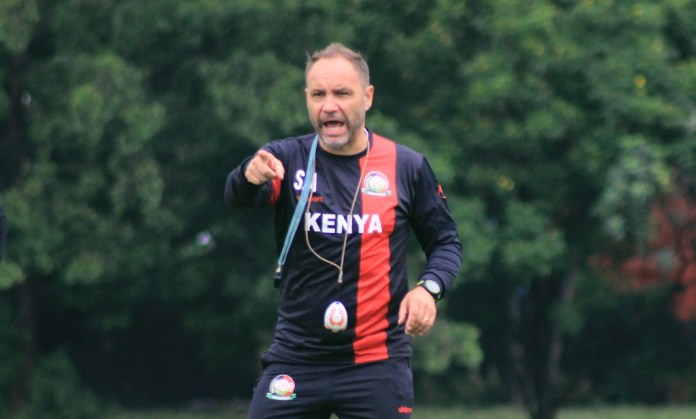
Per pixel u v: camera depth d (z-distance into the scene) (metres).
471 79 69.00
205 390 100.50
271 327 75.19
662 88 68.69
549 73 68.12
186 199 73.88
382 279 17.42
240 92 66.88
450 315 83.81
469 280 73.56
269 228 74.75
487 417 89.06
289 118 66.25
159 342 98.62
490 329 102.62
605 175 67.75
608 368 106.19
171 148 73.19
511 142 68.50
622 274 84.75
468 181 70.38
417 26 72.94
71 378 77.50
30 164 69.94
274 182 17.44
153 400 98.75
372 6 71.38
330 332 17.33
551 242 68.38
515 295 86.94
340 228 17.31
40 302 84.62
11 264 66.31
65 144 68.56
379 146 17.75
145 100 69.31
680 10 71.19
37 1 68.38
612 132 67.38
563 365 105.81
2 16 64.19
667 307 101.50
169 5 68.56
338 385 17.45
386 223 17.44
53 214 68.62
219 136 70.94
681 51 73.81
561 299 78.94
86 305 77.25
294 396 17.55
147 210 67.00
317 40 69.69
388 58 71.44
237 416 87.75
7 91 71.50
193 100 72.88
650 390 106.75
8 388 77.25
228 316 77.94
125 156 66.62
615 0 68.62
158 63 72.06
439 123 71.62
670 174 67.25
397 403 17.48
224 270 75.25
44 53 72.38
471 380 106.50
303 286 17.45
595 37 68.62
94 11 68.19
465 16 70.69
